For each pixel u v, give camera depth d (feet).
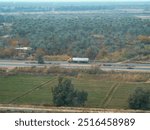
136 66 356.38
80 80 298.97
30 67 337.72
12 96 254.06
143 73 317.83
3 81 297.53
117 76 307.99
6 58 405.39
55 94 212.64
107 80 299.99
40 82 295.07
